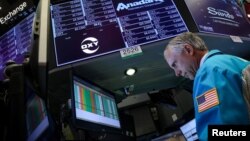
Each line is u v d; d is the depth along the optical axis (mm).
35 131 831
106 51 1560
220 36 1732
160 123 2096
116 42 1595
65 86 1624
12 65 850
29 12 1961
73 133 1302
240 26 1945
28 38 1830
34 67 778
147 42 1595
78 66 1528
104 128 1440
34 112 887
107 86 1853
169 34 1642
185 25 1692
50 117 927
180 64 1485
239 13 2076
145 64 1696
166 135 1866
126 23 1680
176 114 2027
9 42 1912
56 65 1507
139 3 1775
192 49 1431
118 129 1610
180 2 1795
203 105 1038
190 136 1683
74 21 1690
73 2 1774
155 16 1716
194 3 1843
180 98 2033
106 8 1751
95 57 1539
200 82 1112
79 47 1582
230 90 1008
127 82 1859
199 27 1701
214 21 1819
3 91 890
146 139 1988
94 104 1490
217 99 995
